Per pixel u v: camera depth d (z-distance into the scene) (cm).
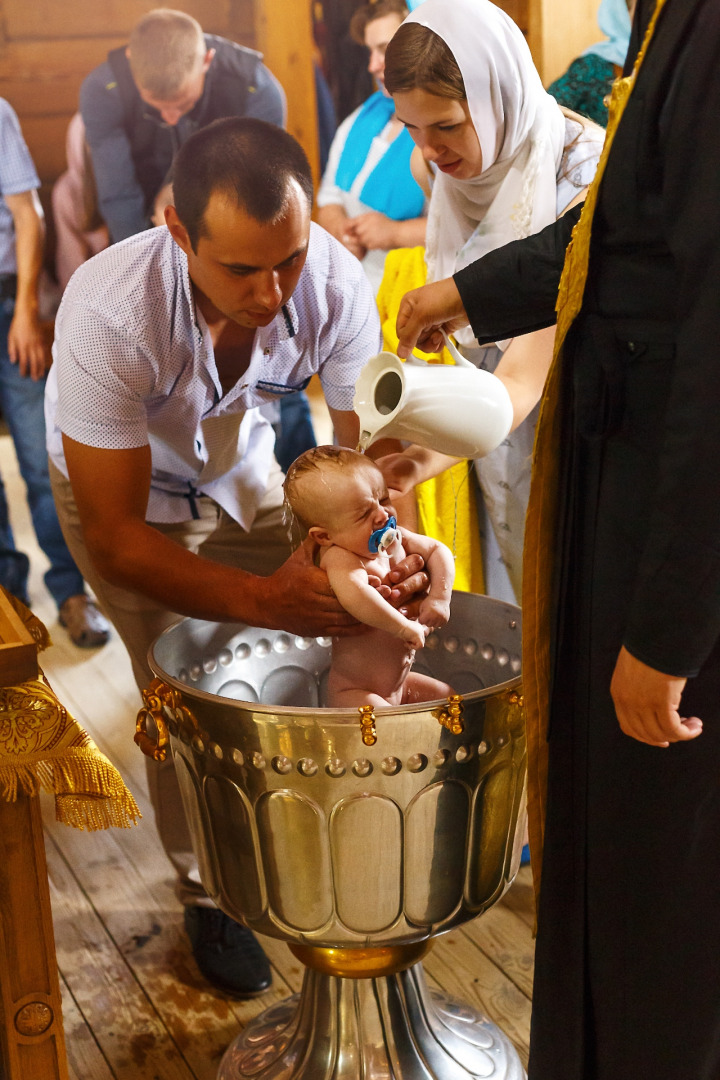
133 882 208
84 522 149
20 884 118
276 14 384
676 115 95
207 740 126
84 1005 175
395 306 206
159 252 142
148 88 330
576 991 124
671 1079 119
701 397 94
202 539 182
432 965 182
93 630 319
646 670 101
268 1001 175
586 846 120
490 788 128
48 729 113
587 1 237
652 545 99
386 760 119
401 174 279
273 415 235
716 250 93
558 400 113
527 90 158
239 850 130
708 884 113
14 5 361
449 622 162
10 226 314
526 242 128
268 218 125
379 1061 146
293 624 138
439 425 135
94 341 141
